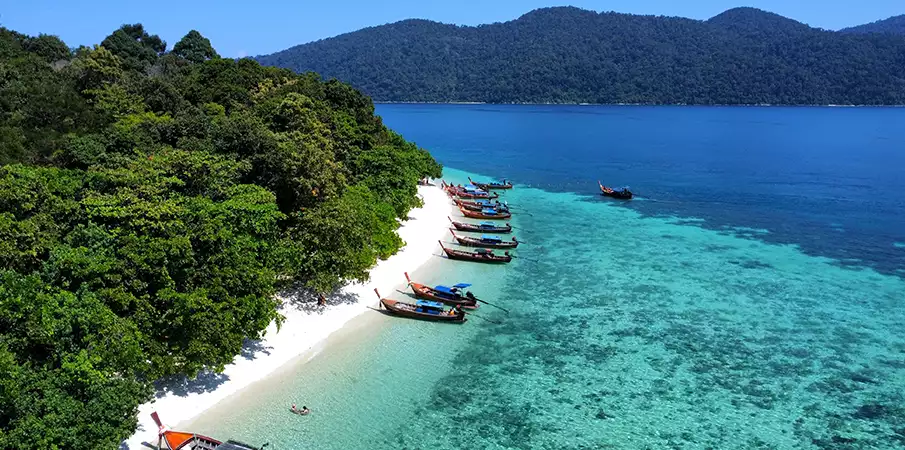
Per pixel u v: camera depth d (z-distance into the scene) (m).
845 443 32.28
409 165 85.88
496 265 59.47
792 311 48.94
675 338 43.91
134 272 32.50
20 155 51.62
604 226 76.44
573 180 114.00
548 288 53.47
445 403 35.06
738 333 44.84
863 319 47.50
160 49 121.94
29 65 70.62
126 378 28.89
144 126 59.00
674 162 141.25
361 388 36.06
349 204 51.50
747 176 118.75
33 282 27.95
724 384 37.81
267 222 41.09
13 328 27.28
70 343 27.86
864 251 65.56
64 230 35.25
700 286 54.38
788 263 61.22
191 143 53.56
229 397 34.19
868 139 194.75
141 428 30.75
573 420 33.84
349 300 47.84
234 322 34.34
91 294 29.78
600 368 39.47
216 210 39.00
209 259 35.72
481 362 39.84
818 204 90.75
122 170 41.03
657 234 72.50
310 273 46.75
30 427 23.56
